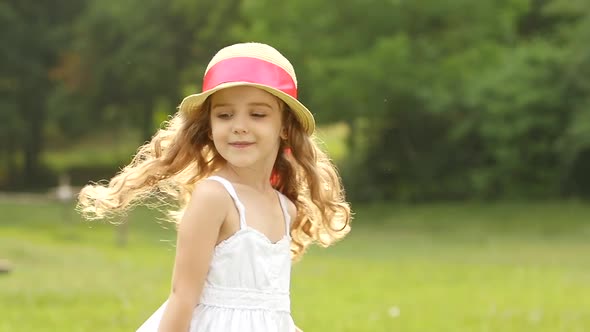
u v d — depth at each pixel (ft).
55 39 141.18
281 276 12.46
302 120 12.86
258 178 12.66
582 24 97.09
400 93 97.30
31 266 53.72
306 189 13.91
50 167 152.97
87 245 73.92
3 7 135.85
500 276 55.42
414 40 97.71
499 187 103.24
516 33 118.73
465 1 96.48
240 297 11.98
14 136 138.41
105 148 167.32
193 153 12.93
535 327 34.22
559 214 92.68
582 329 33.86
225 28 123.34
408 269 59.16
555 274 57.00
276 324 12.21
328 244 14.56
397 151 108.88
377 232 89.25
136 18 130.41
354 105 97.40
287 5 98.68
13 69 138.82
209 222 11.91
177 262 11.93
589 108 93.81
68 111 139.64
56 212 101.86
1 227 86.94
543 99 96.78
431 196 106.93
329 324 33.47
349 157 112.57
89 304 37.32
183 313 11.78
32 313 34.35
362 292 45.60
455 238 83.71
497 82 96.73
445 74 96.63
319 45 97.30
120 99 138.10
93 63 134.82
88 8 140.87
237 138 12.06
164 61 130.21
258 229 12.25
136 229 91.71
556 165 101.60
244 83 11.87
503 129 97.71
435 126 106.52
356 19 97.81
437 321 35.32
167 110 139.54
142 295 40.14
